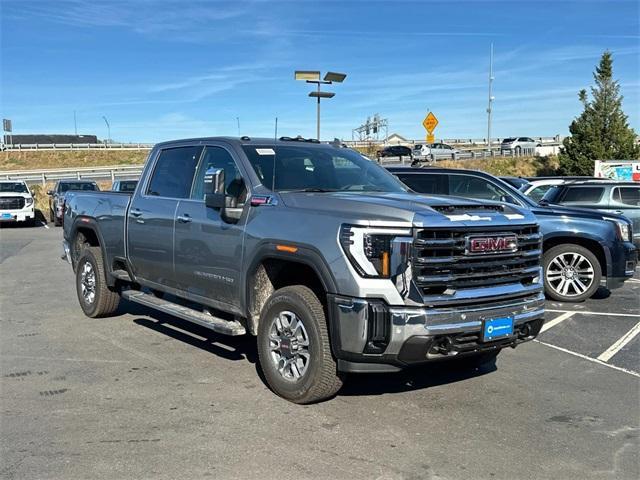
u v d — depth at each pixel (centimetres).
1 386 541
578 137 3641
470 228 459
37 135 8450
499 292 472
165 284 659
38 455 405
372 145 5128
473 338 462
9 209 2353
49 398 511
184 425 455
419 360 440
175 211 626
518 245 490
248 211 539
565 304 923
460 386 551
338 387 484
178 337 712
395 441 430
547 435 445
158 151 697
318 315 473
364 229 442
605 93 3588
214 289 579
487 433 446
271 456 405
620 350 678
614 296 993
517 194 968
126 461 396
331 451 413
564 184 1215
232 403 500
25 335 720
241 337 716
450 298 446
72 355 638
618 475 383
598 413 489
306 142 645
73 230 837
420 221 436
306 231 476
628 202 1168
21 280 1128
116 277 746
